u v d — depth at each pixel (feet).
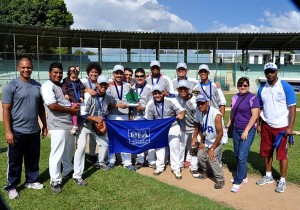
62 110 18.62
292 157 26.84
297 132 38.50
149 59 154.20
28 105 17.66
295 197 18.89
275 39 140.26
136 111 24.84
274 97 19.79
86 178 21.15
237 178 20.15
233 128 20.74
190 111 23.75
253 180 21.86
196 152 22.36
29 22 151.12
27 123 17.79
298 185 20.92
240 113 20.21
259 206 17.60
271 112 19.98
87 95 21.16
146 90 24.85
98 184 20.02
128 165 23.88
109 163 24.03
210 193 19.49
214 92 23.66
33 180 19.24
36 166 19.20
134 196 18.13
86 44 147.54
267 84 20.38
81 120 20.76
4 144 30.27
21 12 151.53
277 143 19.81
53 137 18.71
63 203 17.26
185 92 23.16
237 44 141.08
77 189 19.21
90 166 23.81
